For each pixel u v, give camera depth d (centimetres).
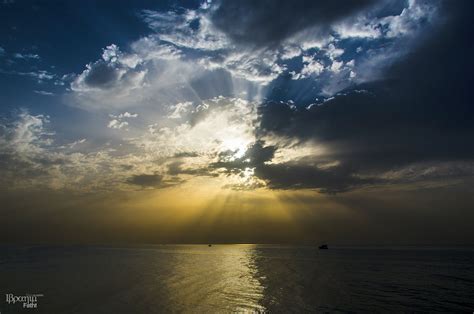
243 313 4431
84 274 8231
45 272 8638
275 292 6025
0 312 4306
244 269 10294
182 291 5931
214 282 7206
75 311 4362
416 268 10644
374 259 14975
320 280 7769
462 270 9994
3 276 7775
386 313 4562
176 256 16600
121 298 5172
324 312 4575
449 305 5044
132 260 13162
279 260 14425
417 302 5241
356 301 5269
